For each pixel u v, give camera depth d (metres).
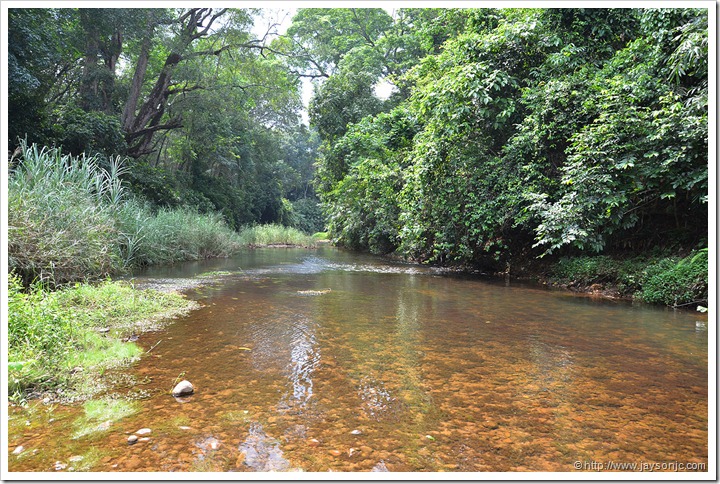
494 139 8.58
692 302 5.01
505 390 2.53
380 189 13.30
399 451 1.82
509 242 8.53
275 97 21.77
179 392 2.40
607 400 2.40
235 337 3.66
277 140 33.03
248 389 2.51
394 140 13.02
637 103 5.85
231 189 25.53
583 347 3.45
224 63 19.47
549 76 7.38
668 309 5.02
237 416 2.15
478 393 2.48
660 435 2.00
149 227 9.39
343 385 2.59
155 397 2.38
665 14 5.88
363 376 2.75
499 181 7.70
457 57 8.88
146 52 16.94
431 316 4.59
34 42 9.74
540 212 6.35
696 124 4.89
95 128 12.62
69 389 2.46
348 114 17.97
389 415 2.18
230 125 23.53
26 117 10.66
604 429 2.05
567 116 6.64
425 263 11.17
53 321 3.05
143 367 2.87
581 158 5.87
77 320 3.75
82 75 15.83
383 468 1.69
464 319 4.45
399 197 11.48
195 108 18.77
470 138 8.54
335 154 17.91
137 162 15.16
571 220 5.86
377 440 1.92
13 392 2.31
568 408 2.29
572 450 1.85
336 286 6.90
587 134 5.85
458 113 7.77
